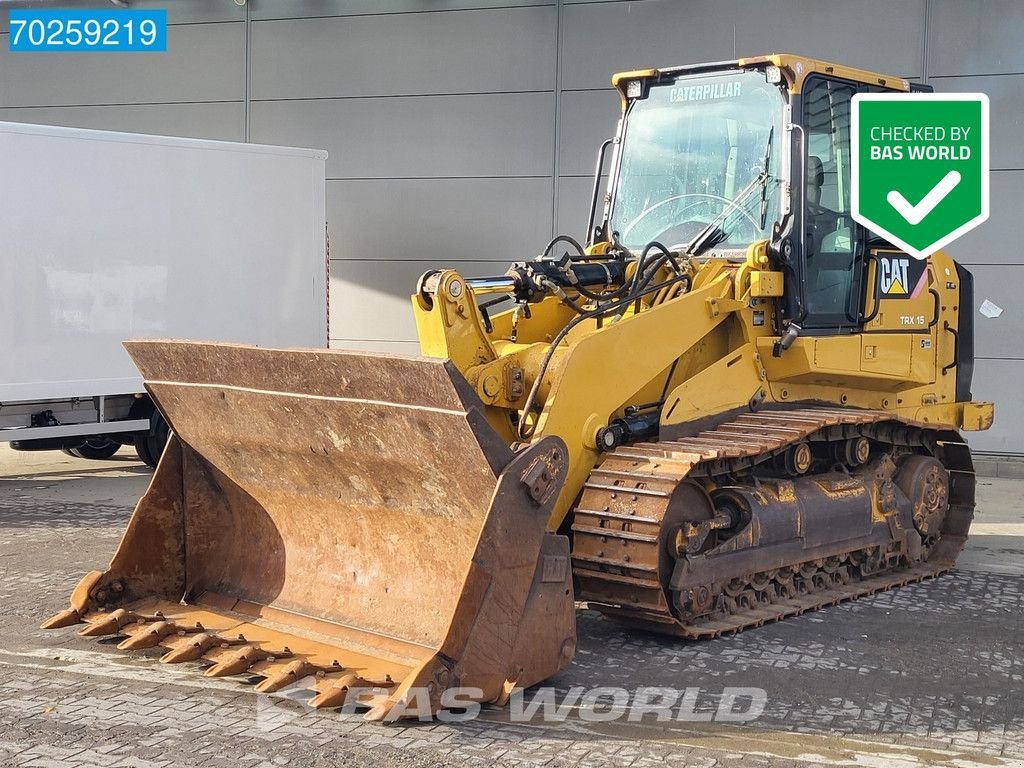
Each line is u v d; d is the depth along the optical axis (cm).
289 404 576
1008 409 1309
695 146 789
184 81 1588
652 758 490
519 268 703
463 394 512
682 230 789
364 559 610
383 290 1526
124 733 509
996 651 656
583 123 1427
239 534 670
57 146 1114
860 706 561
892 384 836
